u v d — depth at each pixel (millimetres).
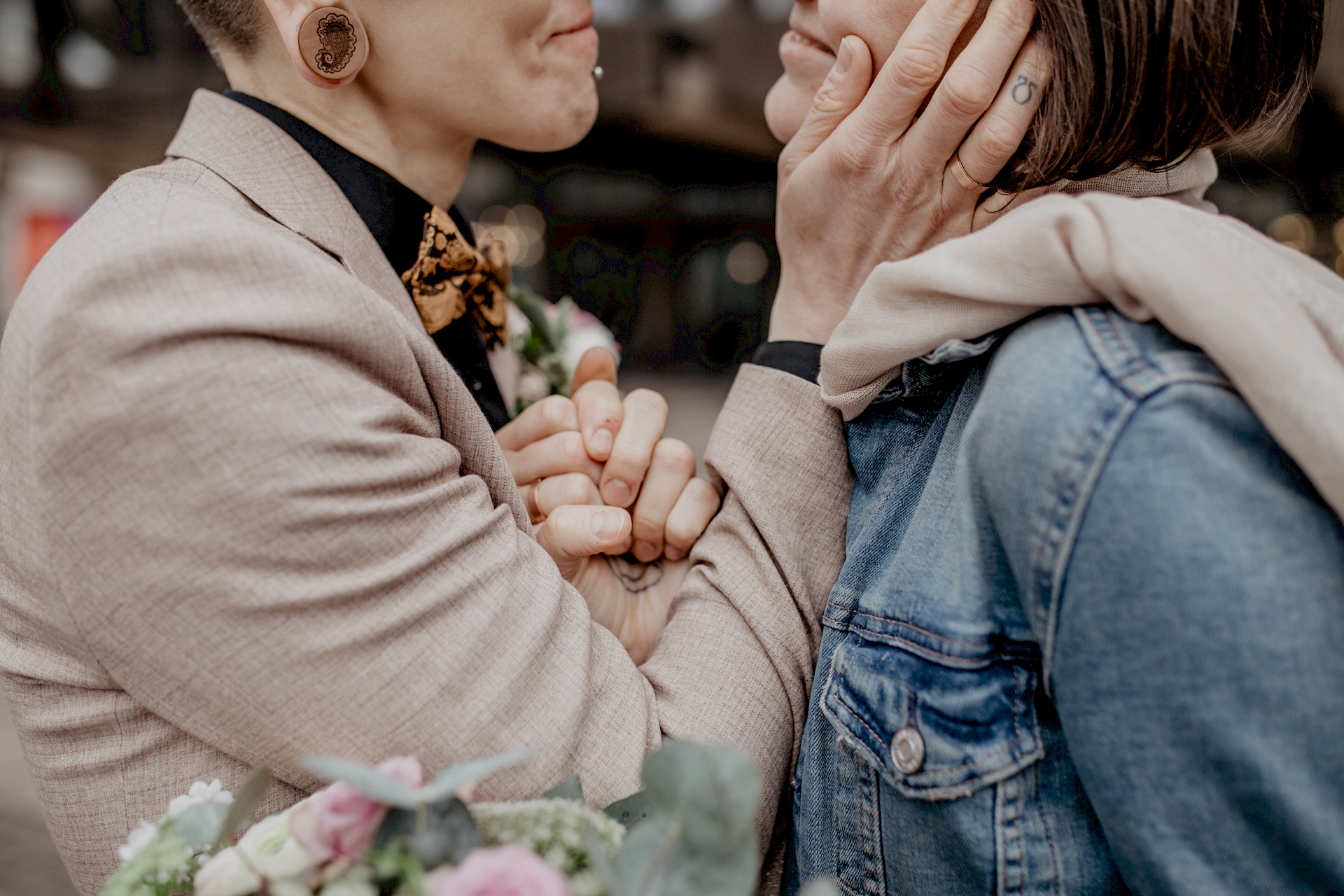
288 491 604
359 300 677
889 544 736
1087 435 537
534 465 947
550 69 943
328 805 510
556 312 1468
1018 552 581
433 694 642
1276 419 504
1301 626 506
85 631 630
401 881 500
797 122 927
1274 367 500
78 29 7051
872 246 821
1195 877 531
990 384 614
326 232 818
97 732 700
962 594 632
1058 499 547
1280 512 516
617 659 777
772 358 872
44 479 604
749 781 476
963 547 633
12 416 640
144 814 692
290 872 514
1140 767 535
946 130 723
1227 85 646
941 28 714
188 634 612
